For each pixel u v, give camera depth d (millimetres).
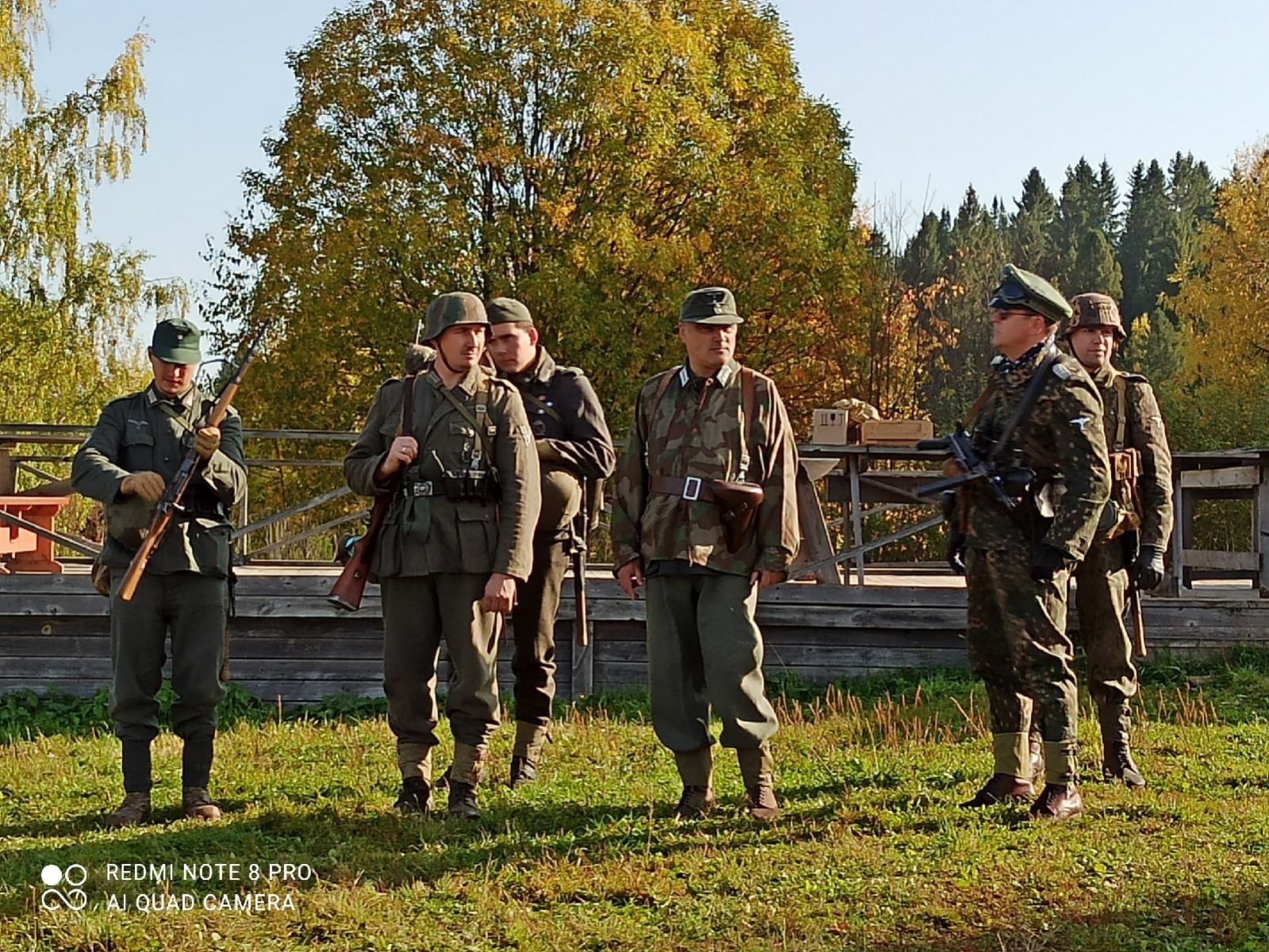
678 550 5926
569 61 21578
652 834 5715
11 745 8344
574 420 6965
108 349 23938
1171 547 10453
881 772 6918
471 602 6000
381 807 6227
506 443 6008
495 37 22000
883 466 15969
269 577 9930
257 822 6086
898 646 10352
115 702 6160
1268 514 10250
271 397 22203
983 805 6074
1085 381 5871
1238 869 5250
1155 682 9750
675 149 22203
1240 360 33375
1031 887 5070
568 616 10094
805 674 10344
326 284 21031
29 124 23844
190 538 6145
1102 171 89562
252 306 22266
